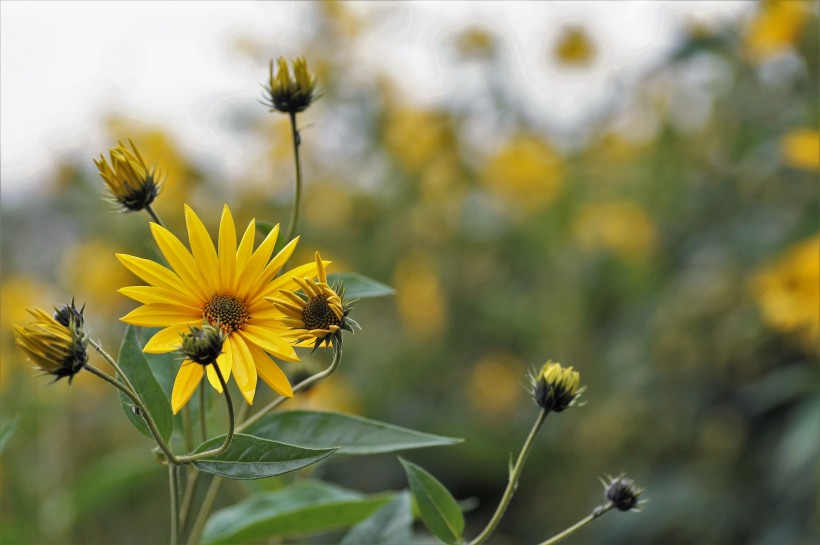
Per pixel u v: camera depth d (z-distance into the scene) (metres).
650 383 1.89
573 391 1.01
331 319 0.95
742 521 1.77
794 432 1.56
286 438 1.02
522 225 2.49
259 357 0.96
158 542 1.80
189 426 1.03
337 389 1.96
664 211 2.27
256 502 1.12
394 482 2.13
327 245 2.37
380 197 2.45
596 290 2.28
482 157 2.57
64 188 2.32
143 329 1.05
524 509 2.14
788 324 1.59
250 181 2.35
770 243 1.86
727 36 2.09
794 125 1.90
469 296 2.40
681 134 2.29
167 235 0.96
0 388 1.78
